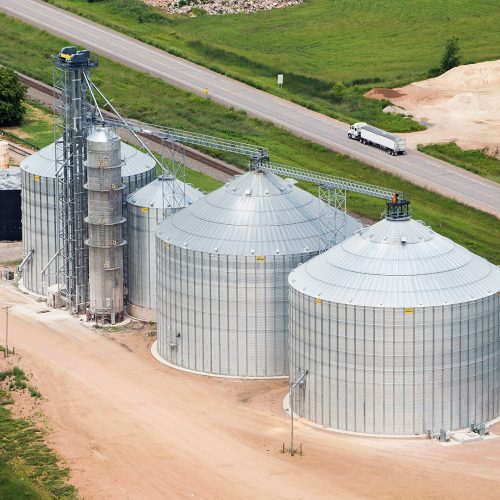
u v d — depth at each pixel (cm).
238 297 15975
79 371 16288
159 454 14012
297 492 13062
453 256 14888
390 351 14238
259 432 14562
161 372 16312
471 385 14500
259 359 16100
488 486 13138
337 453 13962
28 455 13938
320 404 14700
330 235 16288
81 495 13062
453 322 14275
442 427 14438
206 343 16225
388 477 13362
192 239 16212
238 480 13362
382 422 14388
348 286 14525
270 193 16500
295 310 14875
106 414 15088
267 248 15938
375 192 16750
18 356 16675
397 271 14538
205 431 14600
